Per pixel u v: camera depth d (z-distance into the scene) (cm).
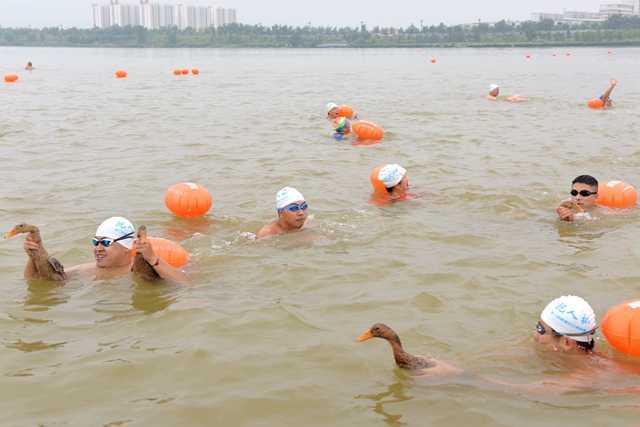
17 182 1388
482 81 4516
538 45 17450
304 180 1411
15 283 816
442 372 582
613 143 1841
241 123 2331
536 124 2248
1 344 654
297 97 3381
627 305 634
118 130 2158
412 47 18762
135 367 606
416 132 2094
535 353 624
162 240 866
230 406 541
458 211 1152
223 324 695
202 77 5166
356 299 768
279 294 783
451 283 816
